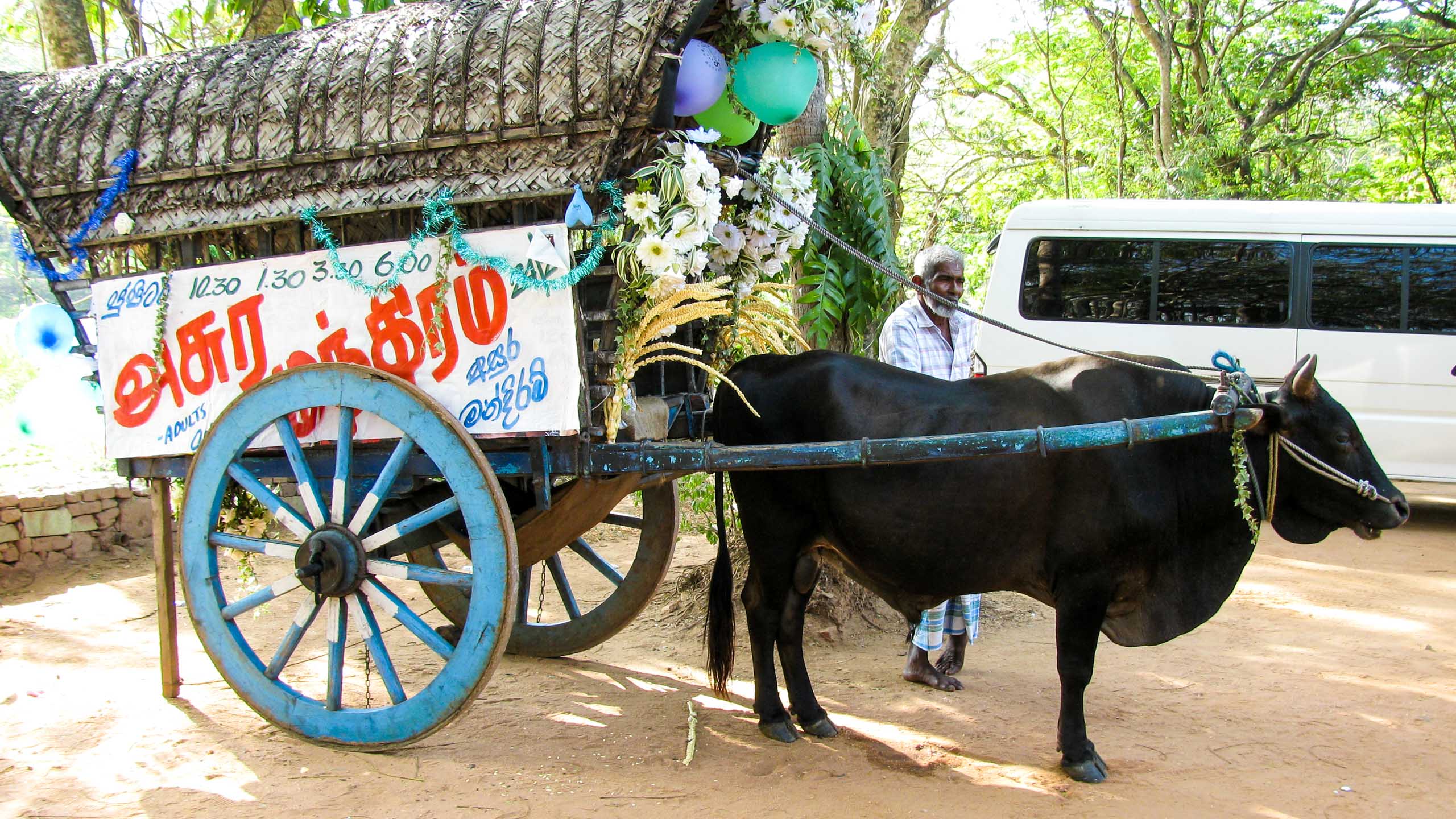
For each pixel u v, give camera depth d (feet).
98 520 22.48
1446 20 50.78
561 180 10.87
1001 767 12.01
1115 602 12.21
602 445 11.62
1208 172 50.67
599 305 11.50
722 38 12.33
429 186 11.46
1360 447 11.86
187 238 12.85
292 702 12.30
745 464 11.34
